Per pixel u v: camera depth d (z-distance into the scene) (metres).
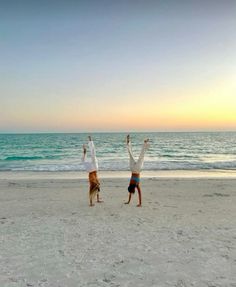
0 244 4.28
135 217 5.78
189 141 56.75
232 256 3.80
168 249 4.04
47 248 4.11
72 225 5.24
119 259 3.71
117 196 7.95
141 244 4.24
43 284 3.08
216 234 4.70
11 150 36.31
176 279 3.18
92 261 3.66
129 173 14.02
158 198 7.68
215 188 9.17
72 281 3.15
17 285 3.06
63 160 23.64
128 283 3.10
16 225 5.27
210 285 3.05
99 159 23.48
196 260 3.68
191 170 15.02
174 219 5.62
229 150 34.69
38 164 19.39
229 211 6.29
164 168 15.71
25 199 7.66
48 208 6.63
